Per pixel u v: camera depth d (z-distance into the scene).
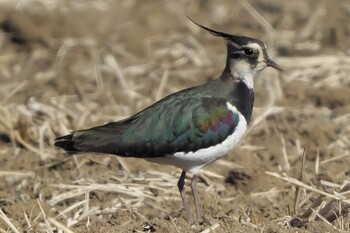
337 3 27.48
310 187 15.54
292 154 19.23
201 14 27.59
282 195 17.17
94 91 22.56
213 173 18.09
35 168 18.56
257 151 19.42
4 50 25.17
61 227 14.34
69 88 22.64
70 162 18.55
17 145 19.78
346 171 18.23
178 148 15.29
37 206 16.41
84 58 24.41
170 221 15.03
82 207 16.52
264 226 14.62
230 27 26.61
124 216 16.03
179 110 15.34
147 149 15.24
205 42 25.67
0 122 20.31
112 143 15.16
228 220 14.73
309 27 26.12
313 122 20.73
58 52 24.61
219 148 15.56
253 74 16.09
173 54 24.58
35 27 25.81
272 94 22.09
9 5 27.14
